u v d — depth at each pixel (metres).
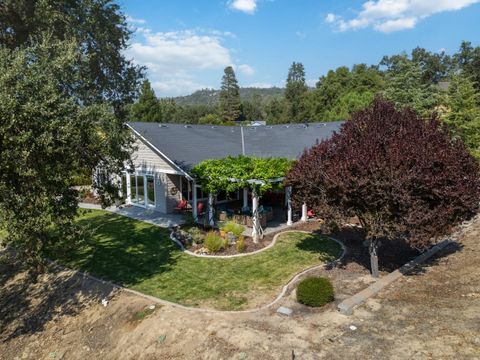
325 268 12.43
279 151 22.28
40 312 11.54
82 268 13.69
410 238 9.64
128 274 12.88
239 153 22.28
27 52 9.73
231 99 99.69
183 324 9.06
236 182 16.56
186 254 14.66
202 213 20.55
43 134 8.80
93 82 16.75
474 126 25.52
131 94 18.28
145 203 23.17
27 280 13.47
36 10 14.28
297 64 111.56
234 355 7.55
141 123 24.06
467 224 16.69
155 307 10.21
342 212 10.50
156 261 14.00
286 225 18.61
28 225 9.17
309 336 7.97
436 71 68.38
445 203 9.86
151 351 8.47
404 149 9.70
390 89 33.88
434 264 11.98
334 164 10.38
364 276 11.43
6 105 8.38
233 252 14.66
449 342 7.25
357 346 7.41
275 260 13.58
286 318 8.94
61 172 9.95
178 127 25.77
